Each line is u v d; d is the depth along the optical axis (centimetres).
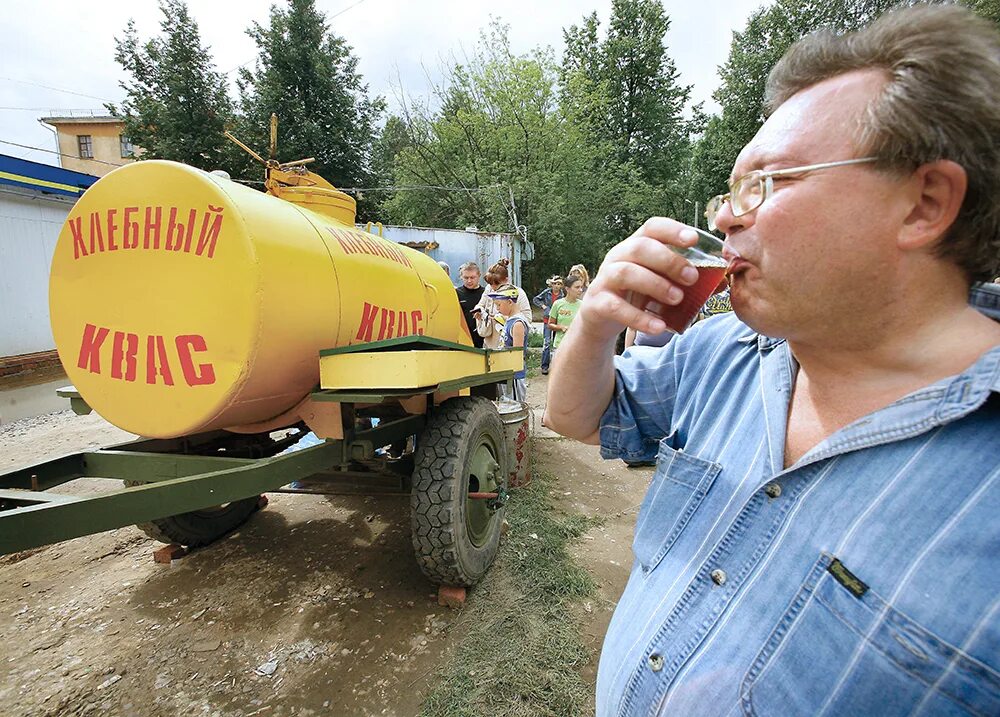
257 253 183
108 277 198
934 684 54
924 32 59
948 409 59
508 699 198
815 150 64
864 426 66
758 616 69
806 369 77
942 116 56
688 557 83
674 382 107
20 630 244
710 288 75
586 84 2566
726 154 2881
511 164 2309
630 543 324
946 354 65
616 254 81
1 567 297
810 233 64
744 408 87
